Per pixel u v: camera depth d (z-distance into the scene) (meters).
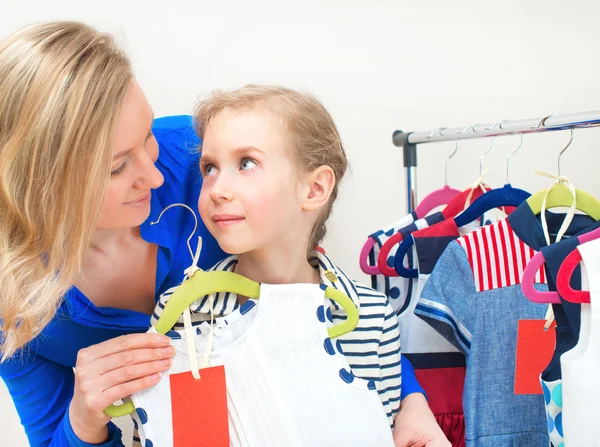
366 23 1.58
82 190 0.72
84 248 0.75
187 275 0.81
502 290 1.00
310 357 0.81
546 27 1.76
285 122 0.82
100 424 0.82
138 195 0.81
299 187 0.85
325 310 0.83
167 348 0.77
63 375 1.02
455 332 0.99
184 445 0.75
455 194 1.30
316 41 1.54
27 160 0.71
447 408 1.13
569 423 0.78
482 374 0.99
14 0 1.32
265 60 1.50
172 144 1.04
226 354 0.78
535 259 0.81
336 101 1.57
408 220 1.24
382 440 0.81
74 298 0.90
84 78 0.70
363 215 1.63
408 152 1.32
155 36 1.41
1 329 0.82
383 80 1.61
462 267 0.99
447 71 1.67
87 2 1.36
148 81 1.41
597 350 0.77
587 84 1.81
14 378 0.95
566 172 1.84
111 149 0.72
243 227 0.79
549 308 0.95
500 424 1.00
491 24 1.70
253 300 0.81
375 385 0.86
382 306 0.94
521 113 1.76
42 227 0.74
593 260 0.77
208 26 1.45
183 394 0.75
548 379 0.85
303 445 0.79
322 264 0.94
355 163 1.61
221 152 0.81
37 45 0.71
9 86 0.70
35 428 0.98
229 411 0.78
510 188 1.08
